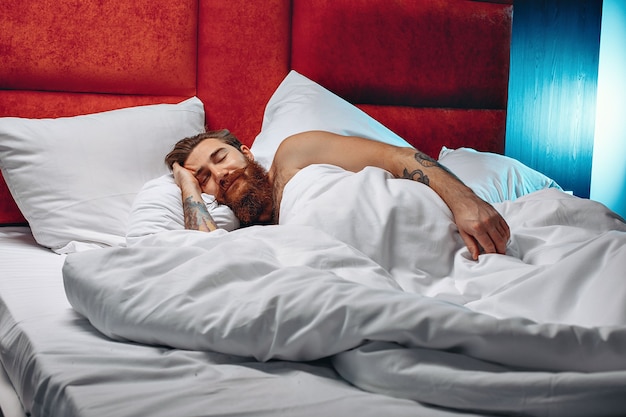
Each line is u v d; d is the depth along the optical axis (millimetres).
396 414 873
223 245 1300
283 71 2764
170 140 2395
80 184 2158
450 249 1567
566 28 3398
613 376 841
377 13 2848
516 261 1469
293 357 1047
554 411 845
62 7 2361
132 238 1859
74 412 916
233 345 1056
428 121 2979
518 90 3357
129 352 1124
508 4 3129
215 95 2650
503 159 2646
